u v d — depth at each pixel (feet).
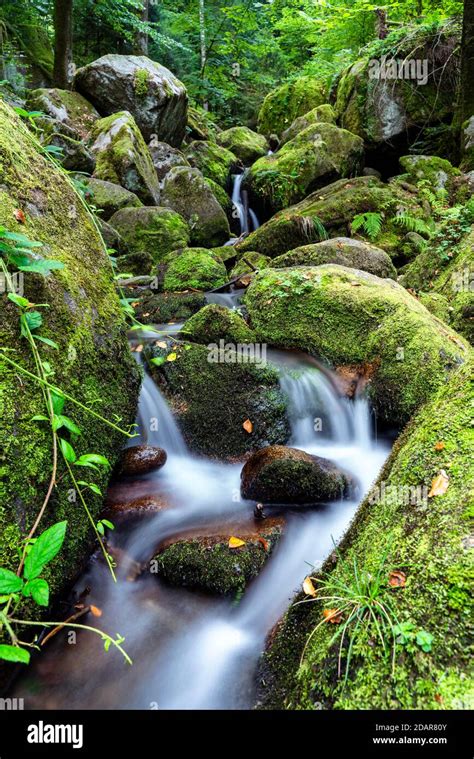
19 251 5.85
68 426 5.55
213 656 5.68
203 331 12.41
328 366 11.37
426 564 4.26
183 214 24.44
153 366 11.07
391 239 19.51
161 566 6.84
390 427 10.22
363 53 28.78
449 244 15.61
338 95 30.30
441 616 3.83
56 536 4.35
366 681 3.83
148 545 7.38
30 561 4.22
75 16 38.70
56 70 30.78
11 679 4.96
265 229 20.89
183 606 6.45
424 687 3.54
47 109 26.66
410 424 7.44
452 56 24.40
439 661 3.60
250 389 10.55
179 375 10.81
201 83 45.37
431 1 27.94
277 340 12.29
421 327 10.35
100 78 29.32
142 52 43.39
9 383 5.20
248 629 6.09
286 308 12.35
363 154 26.66
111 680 5.38
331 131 26.40
